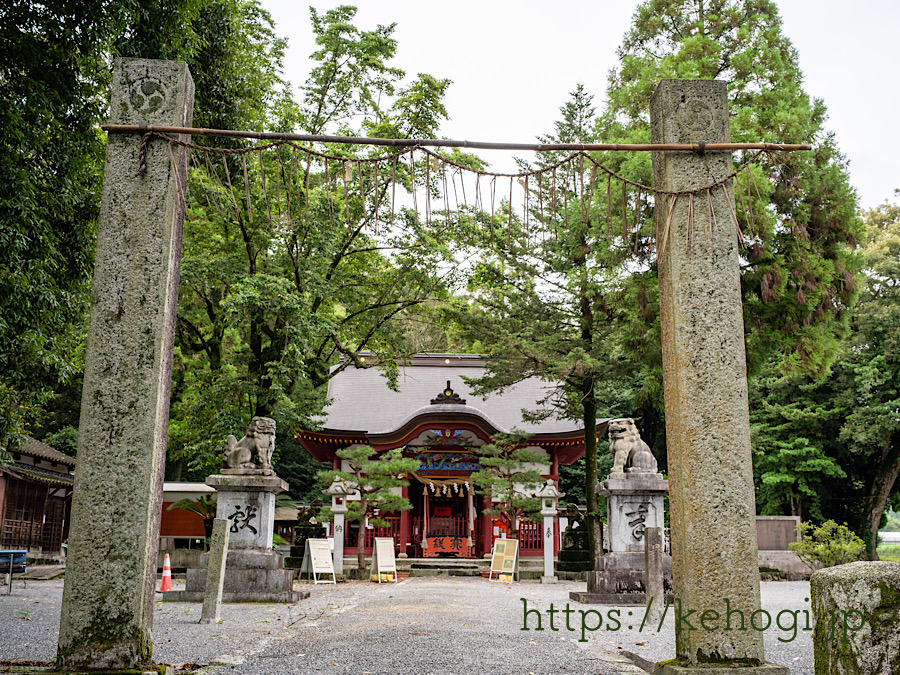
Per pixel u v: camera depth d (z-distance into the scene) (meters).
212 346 22.12
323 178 18.83
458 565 24.64
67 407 35.22
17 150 9.78
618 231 15.77
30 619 9.33
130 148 5.54
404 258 20.44
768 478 29.64
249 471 13.05
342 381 34.16
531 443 28.34
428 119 19.47
